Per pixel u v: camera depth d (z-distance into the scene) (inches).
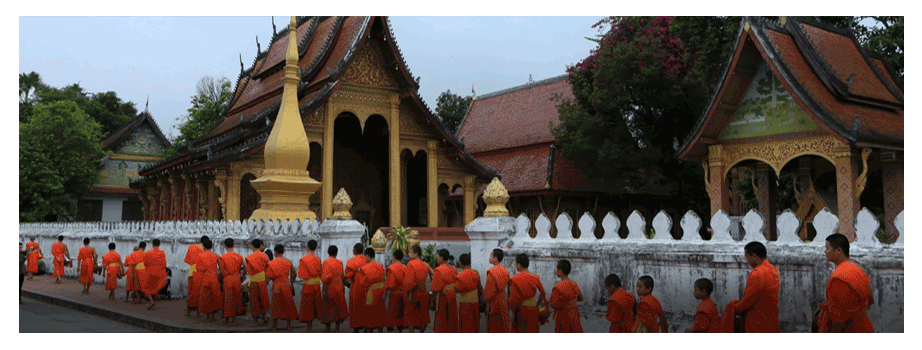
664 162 1398.9
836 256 281.9
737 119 915.4
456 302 433.4
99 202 2151.8
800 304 355.3
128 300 708.0
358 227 536.1
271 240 627.2
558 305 361.4
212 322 547.2
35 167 1674.5
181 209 1274.6
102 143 2164.1
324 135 1111.6
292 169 832.9
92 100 2738.7
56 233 1122.0
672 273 401.1
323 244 543.8
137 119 2234.3
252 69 1512.1
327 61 1183.6
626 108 1366.9
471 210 1254.3
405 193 1285.7
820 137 822.5
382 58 1175.0
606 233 441.7
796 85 812.0
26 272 973.8
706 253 386.6
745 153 904.9
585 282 439.8
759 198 1023.6
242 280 572.4
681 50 1278.3
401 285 465.1
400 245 877.2
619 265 424.2
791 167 1035.9
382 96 1177.4
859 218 347.3
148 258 646.5
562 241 456.8
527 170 1621.6
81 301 702.5
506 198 486.0
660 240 413.7
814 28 928.3
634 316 349.4
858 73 902.4
